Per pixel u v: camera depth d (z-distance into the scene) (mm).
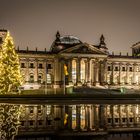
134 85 179750
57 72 163875
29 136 29781
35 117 45781
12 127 35000
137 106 66688
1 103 70812
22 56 161750
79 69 161500
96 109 58375
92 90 142375
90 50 163875
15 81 107250
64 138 28609
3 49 108812
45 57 165375
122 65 178750
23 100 80938
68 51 160500
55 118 43844
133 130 33938
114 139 27500
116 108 61125
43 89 152500
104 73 166625
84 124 38906
